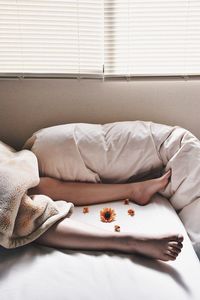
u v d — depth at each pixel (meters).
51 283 0.95
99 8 1.56
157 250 1.07
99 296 0.91
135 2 1.55
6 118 1.78
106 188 1.49
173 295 0.91
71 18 1.58
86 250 1.14
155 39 1.63
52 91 1.72
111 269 1.01
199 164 1.40
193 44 1.64
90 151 1.50
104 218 1.33
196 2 1.55
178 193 1.45
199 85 1.70
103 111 1.77
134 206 1.44
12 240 1.14
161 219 1.32
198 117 1.78
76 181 1.54
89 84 1.70
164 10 1.57
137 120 1.77
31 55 1.66
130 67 1.69
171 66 1.69
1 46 1.63
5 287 0.94
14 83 1.70
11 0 1.54
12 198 1.14
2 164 1.27
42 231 1.15
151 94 1.73
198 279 0.98
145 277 0.98
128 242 1.11
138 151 1.50
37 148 1.51
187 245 1.16
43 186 1.47
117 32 1.61
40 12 1.57
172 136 1.50
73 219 1.30
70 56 1.67
